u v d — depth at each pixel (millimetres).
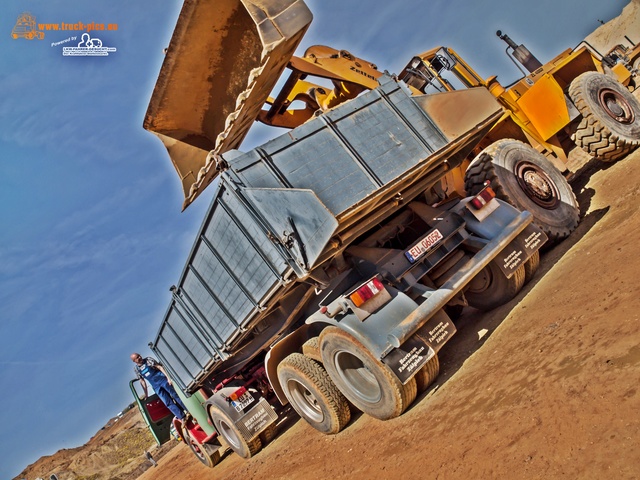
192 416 9500
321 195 4922
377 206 5211
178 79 6586
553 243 6648
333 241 4824
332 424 5812
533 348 4070
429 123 5691
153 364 10125
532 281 5855
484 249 5430
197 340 7301
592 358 3270
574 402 2988
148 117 6938
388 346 4652
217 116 7035
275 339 6742
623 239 4934
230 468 8336
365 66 7750
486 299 6027
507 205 5820
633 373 2842
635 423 2500
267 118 7594
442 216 5770
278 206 4586
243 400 7434
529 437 2994
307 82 8016
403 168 5367
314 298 5887
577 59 9430
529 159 6949
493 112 5988
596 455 2488
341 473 4566
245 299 5621
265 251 4891
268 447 7594
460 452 3389
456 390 4477
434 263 5457
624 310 3549
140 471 19844
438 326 4848
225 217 5066
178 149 7207
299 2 4863
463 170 7293
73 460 29859
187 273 6367
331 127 5223
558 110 8344
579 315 4023
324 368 5836
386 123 5500
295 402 6297
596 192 7648
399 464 3869
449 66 9023
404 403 4801
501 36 10266
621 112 8469
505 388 3785
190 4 5750
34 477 34812
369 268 5441
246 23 5953
